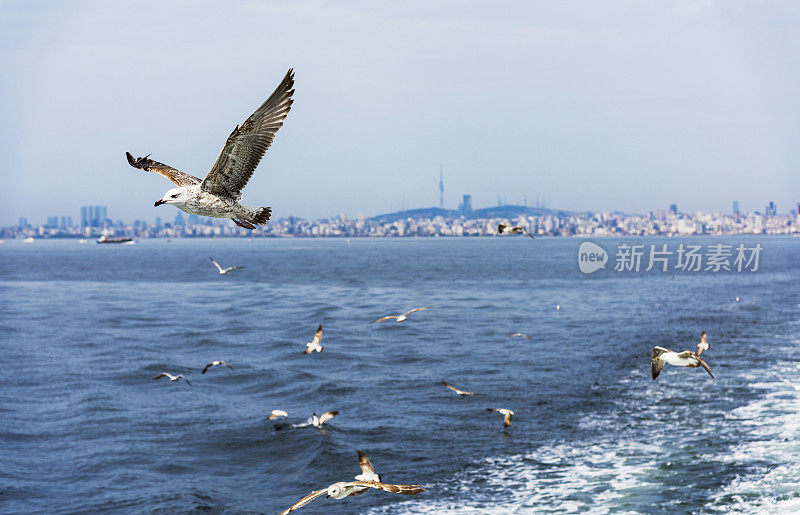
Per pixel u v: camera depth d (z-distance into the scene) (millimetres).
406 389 34625
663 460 23766
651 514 19672
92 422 29312
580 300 82375
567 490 21594
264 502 21469
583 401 31828
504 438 26703
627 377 36594
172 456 25359
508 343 49219
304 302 82500
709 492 20938
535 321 62250
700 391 32938
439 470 23609
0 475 23172
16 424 28922
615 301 80688
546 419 29109
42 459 24953
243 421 29234
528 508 20406
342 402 32250
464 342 49781
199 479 23297
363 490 7668
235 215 8469
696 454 24125
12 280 127062
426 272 141250
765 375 35906
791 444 24688
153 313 71688
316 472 23516
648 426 27688
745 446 24734
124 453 25594
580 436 26750
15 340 52375
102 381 37344
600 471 23047
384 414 30156
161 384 36688
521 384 35406
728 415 28719
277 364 41875
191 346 49406
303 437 26781
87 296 93125
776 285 102438
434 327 58281
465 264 174375
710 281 113312
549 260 195625
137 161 9016
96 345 49906
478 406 31266
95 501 21359
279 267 162500
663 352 13195
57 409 31438
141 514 20453
